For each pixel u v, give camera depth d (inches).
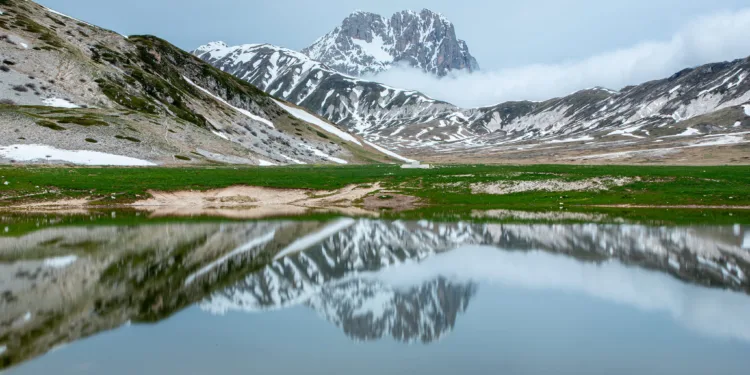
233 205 2282.2
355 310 717.3
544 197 2325.3
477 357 543.2
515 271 968.9
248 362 524.1
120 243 1229.7
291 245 1249.4
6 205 2030.0
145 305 724.7
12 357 531.2
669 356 540.1
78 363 514.3
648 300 765.3
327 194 2507.4
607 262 1048.2
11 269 933.8
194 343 574.9
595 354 552.1
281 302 754.8
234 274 927.0
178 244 1234.6
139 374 490.0
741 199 2123.5
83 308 701.9
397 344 582.2
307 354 549.6
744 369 507.5
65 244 1206.9
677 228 1519.4
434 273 954.1
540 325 649.6
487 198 2357.3
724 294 792.9
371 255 1132.5
